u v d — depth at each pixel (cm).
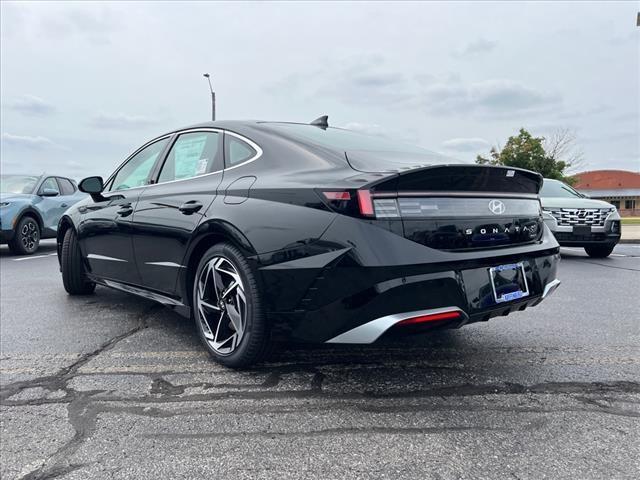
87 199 465
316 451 192
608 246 838
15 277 634
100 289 538
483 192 255
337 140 302
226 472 178
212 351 287
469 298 236
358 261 217
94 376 272
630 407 230
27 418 222
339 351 315
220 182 295
